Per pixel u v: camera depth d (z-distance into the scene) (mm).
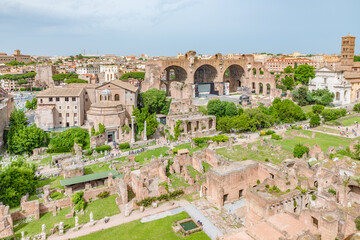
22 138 93938
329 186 57562
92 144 97438
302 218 47406
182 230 52688
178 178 74812
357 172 60312
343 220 44062
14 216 59188
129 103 121938
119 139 103812
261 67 177125
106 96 118250
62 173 80250
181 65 161875
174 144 102250
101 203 65312
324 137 96938
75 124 111562
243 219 57188
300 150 77125
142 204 62781
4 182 64938
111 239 51844
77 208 62250
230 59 178375
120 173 78438
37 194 69750
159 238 51625
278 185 57156
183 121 109688
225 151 88375
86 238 52281
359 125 111500
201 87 165375
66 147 97500
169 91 173500
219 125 114188
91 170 81938
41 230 55469
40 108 106125
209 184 64188
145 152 95312
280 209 51188
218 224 55469
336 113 122188
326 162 68875
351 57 176000
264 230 45156
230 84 198625
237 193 64688
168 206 62719
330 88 151125
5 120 103625
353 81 152750
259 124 113625
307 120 125500
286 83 188000
